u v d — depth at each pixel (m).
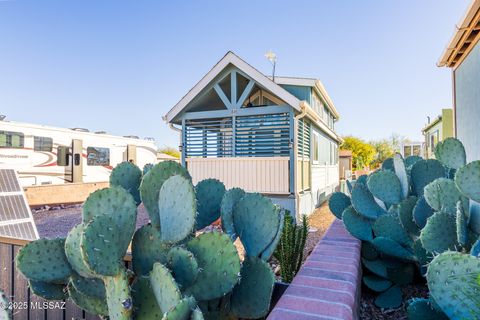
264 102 8.42
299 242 3.12
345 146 29.22
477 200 1.79
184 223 1.37
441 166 2.79
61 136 12.16
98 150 13.78
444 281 1.39
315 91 9.38
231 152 7.77
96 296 1.49
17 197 4.34
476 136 5.28
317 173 10.00
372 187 2.77
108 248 1.24
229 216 1.71
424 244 1.89
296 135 7.13
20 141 10.65
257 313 1.40
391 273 2.38
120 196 1.44
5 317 1.61
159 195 1.55
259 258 1.54
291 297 1.44
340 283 1.61
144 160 16.48
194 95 7.79
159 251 1.48
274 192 7.20
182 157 8.12
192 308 1.04
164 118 8.10
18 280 2.41
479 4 3.99
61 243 1.54
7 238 2.47
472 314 1.30
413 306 1.63
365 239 2.54
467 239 1.88
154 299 1.28
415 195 2.79
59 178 12.00
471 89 5.50
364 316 2.15
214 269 1.33
